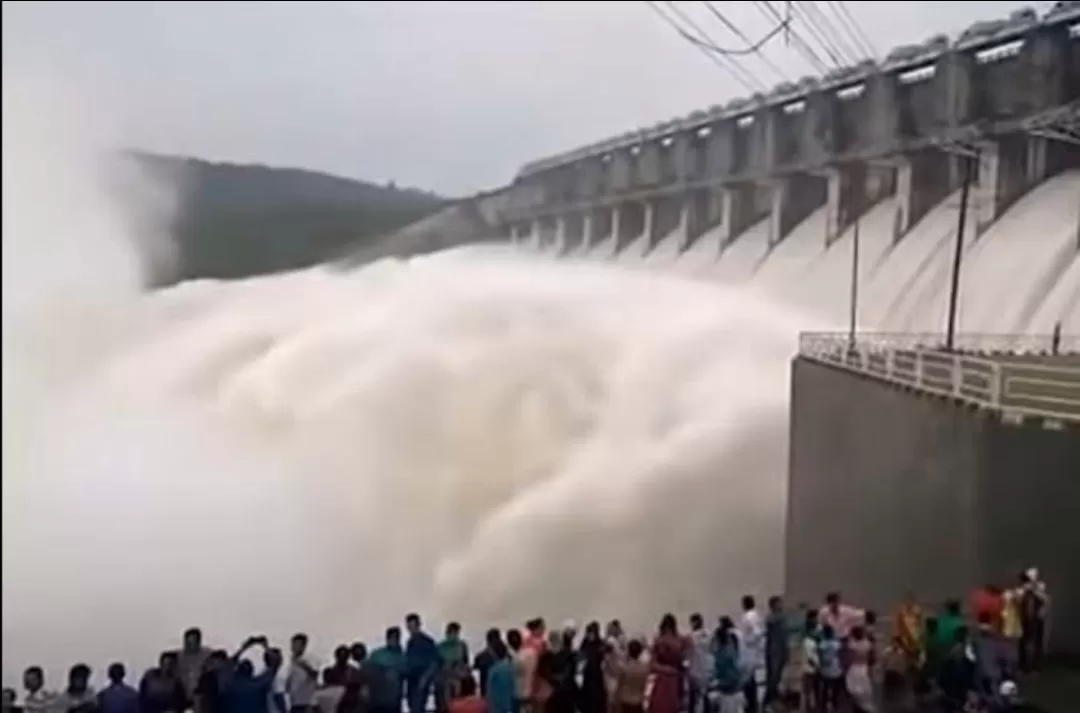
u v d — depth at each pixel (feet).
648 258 239.09
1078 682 43.70
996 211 142.82
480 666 38.75
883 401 63.62
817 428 77.36
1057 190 133.90
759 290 181.68
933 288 143.13
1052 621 48.08
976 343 121.49
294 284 181.68
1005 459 49.78
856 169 177.78
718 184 214.07
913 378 63.98
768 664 40.75
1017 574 49.42
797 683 40.32
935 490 55.01
